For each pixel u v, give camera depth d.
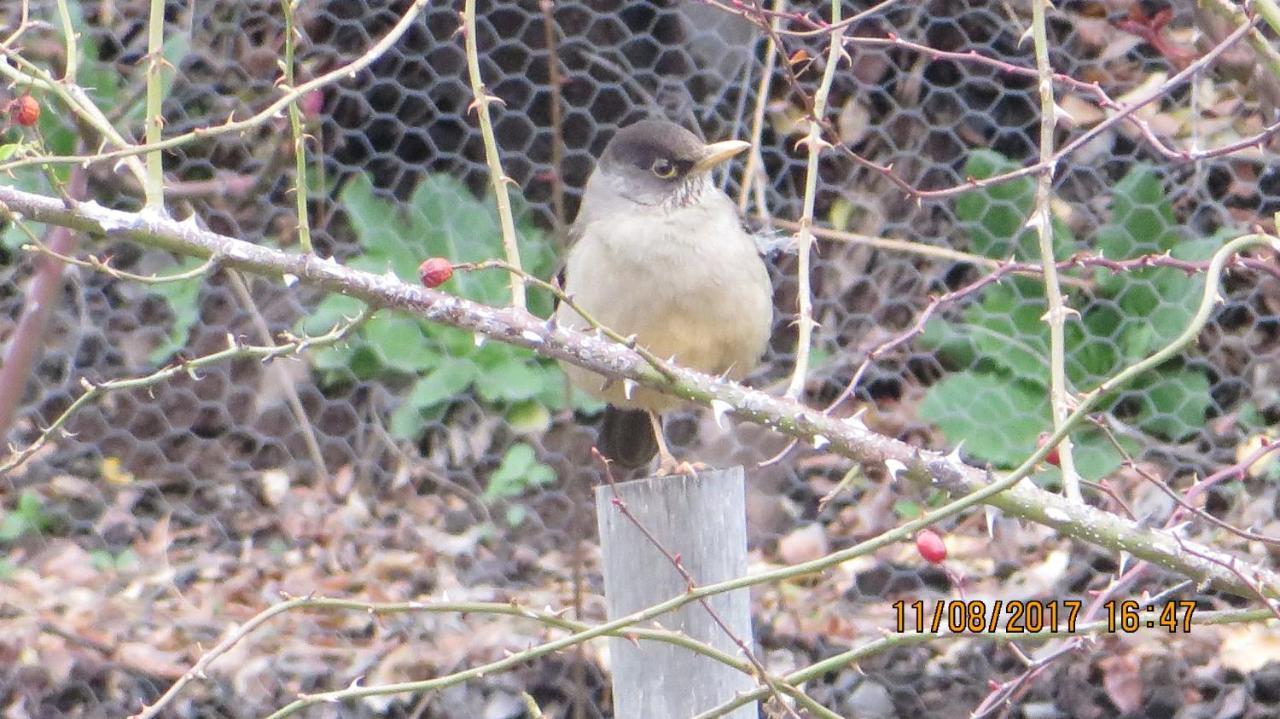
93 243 12.95
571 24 12.43
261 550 11.94
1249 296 11.49
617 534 5.96
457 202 12.32
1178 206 12.07
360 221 12.24
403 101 12.46
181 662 10.34
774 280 12.42
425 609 5.07
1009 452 11.55
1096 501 11.05
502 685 10.16
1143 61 12.01
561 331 5.16
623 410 8.84
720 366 8.12
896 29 12.47
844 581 11.11
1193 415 11.40
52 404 12.78
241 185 12.48
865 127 12.55
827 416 5.25
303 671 10.27
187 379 12.84
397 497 12.44
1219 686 9.73
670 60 12.48
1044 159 5.52
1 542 11.88
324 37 12.60
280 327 13.01
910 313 12.35
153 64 5.35
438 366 12.59
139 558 11.77
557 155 10.03
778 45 5.96
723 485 5.94
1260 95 6.83
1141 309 11.70
